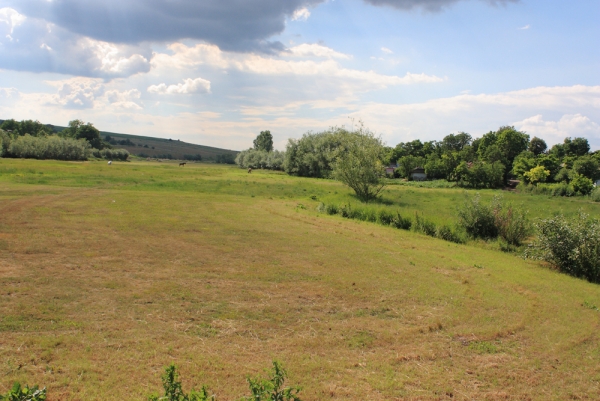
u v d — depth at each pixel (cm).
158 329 680
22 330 633
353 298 919
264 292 918
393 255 1409
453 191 5047
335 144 7019
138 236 1423
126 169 5609
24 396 373
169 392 390
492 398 551
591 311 959
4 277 871
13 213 1691
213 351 619
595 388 595
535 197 4909
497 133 11219
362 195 3512
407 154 12319
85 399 473
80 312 721
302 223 2002
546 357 687
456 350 689
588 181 5872
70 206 2008
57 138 9006
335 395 527
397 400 527
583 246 1375
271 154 9744
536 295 1049
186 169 7125
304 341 679
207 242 1408
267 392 398
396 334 736
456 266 1316
